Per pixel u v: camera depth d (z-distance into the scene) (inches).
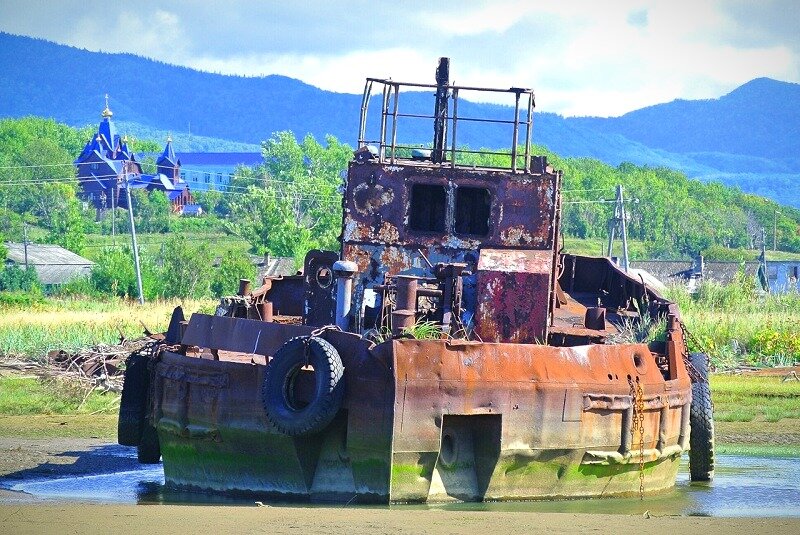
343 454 1122.0
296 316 1616.6
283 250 7037.4
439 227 1360.7
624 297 1716.3
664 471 1323.8
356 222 1362.0
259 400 1138.7
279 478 1147.3
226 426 1162.6
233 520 959.0
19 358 2541.8
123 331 3029.0
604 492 1237.1
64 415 1915.6
